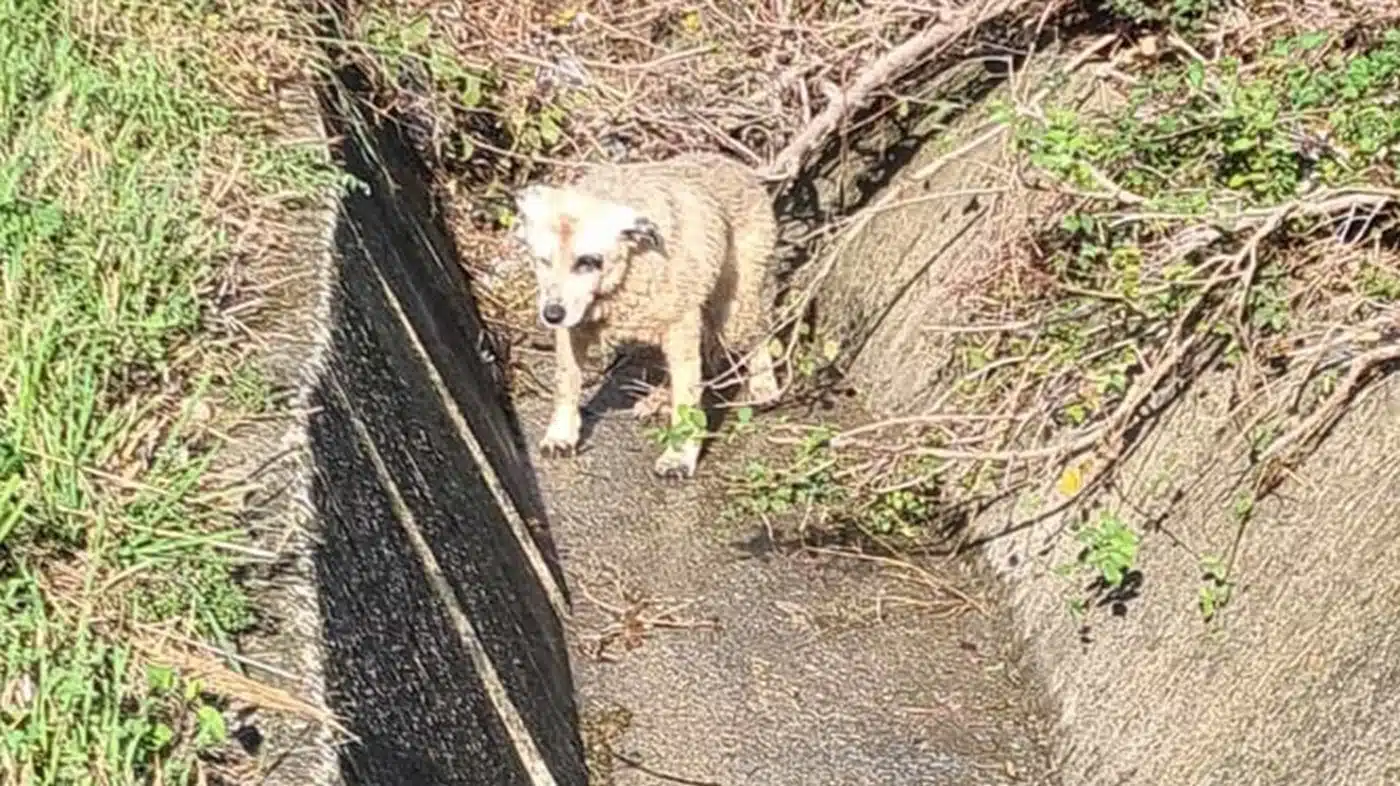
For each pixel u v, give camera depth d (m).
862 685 4.52
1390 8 4.36
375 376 4.09
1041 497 4.62
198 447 3.68
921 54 5.25
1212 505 4.28
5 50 4.29
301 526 3.59
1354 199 4.12
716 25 5.52
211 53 4.52
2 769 3.06
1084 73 5.00
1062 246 4.60
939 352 4.99
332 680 3.43
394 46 5.36
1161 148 4.42
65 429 3.61
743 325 5.18
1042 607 4.54
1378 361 4.12
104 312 3.78
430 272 4.99
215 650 3.42
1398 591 3.90
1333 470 4.12
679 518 4.91
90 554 3.45
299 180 4.25
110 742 3.13
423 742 3.58
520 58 5.57
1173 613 4.26
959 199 5.14
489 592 4.16
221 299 3.96
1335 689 3.91
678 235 4.88
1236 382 4.30
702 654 4.57
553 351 5.45
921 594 4.72
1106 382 4.41
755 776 4.32
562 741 4.20
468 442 4.53
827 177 5.50
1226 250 4.28
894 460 4.76
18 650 3.31
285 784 3.25
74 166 4.07
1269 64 4.42
